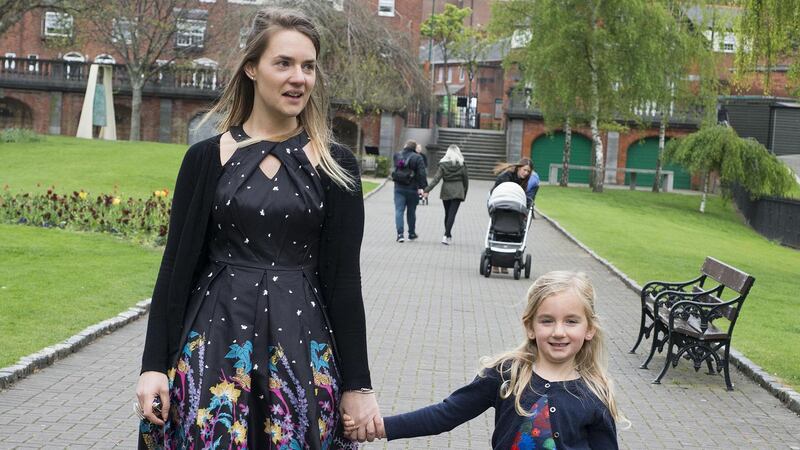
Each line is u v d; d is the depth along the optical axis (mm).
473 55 75750
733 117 55719
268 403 3562
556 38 43469
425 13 93688
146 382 3602
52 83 56656
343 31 45000
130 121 58219
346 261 3750
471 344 11094
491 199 17781
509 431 4031
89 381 8523
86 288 12898
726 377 9578
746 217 42969
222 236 3680
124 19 54062
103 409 7672
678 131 57250
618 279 18141
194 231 3695
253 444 3564
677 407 8773
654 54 43125
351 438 3805
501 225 17625
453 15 81750
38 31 61781
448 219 22766
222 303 3623
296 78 3652
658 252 23938
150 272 14750
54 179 32531
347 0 45500
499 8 49594
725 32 46312
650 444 7531
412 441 7238
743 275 9703
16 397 7875
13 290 12406
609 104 45531
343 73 45000
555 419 3971
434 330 11875
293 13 3723
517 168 18734
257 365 3564
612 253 22375
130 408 7738
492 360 4133
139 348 9945
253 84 3828
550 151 57344
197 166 3727
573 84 44594
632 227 31406
